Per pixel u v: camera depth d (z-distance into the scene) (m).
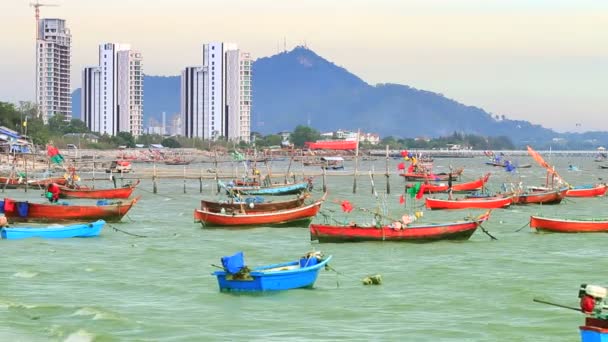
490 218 96.25
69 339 40.03
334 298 49.25
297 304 47.59
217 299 48.69
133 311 45.78
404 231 69.94
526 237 76.94
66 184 129.38
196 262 62.81
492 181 192.75
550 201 114.38
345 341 39.91
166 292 50.94
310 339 40.22
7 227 73.44
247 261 63.75
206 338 40.38
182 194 140.75
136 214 102.50
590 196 131.00
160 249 69.31
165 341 39.84
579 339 40.69
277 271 49.56
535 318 44.84
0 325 42.16
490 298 49.97
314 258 52.25
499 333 41.72
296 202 89.56
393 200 127.56
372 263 61.66
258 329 42.16
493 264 61.88
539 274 57.88
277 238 76.25
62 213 83.50
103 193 120.38
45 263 61.31
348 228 70.00
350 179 197.25
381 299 49.28
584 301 33.31
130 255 65.88
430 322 43.84
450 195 106.75
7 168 181.25
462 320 44.34
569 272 58.78
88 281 54.66
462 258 64.38
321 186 167.50
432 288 52.75
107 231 81.69
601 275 57.62
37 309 45.66
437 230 70.56
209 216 82.75
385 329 42.31
